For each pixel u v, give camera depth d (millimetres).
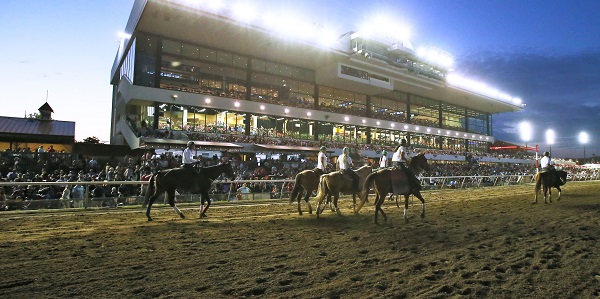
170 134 26562
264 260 5727
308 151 30828
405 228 8734
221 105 30859
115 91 41688
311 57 34406
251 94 33531
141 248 6418
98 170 19828
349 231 8281
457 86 46844
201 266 5348
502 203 14953
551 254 6348
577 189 23344
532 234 8102
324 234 7906
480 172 37406
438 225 9203
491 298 4281
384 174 9516
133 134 25500
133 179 16828
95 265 5328
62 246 6527
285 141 32781
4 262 5445
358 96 42844
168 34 28484
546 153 15164
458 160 49594
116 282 4590
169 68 29016
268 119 34469
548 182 14820
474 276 5117
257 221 9672
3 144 25031
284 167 24891
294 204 14367
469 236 7816
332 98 40031
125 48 30797
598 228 8875
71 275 4848
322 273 5113
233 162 22672
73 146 24906
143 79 27766
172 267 5266
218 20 26047
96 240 7066
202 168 10344
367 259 5863
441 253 6355
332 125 39594
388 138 45406
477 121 60594
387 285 4672
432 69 43375
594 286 4727
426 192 21625
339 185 10344
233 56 32594
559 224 9453
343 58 34812
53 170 18750
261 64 34438
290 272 5129
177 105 29047
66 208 11922
